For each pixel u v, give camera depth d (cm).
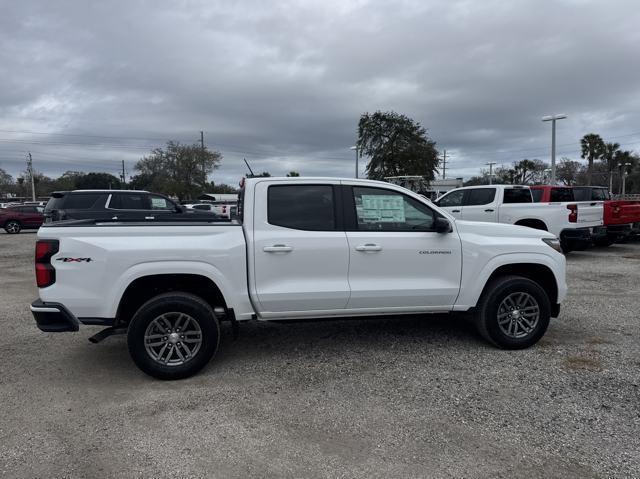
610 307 674
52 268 406
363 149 4475
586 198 1389
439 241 479
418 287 472
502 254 493
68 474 286
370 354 490
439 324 598
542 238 515
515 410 363
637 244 1502
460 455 304
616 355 479
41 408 373
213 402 382
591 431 332
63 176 9762
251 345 521
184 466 294
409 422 347
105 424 347
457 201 1344
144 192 1267
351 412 363
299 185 465
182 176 5825
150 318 415
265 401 383
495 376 428
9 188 10262
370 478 281
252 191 455
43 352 504
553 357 474
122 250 410
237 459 302
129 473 287
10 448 315
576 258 1180
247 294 440
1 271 1073
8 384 420
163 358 425
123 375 439
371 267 463
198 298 429
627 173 6116
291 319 457
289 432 334
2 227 2495
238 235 442
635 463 294
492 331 491
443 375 432
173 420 352
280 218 454
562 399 381
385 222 479
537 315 497
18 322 623
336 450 311
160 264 416
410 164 4275
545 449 310
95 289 407
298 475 285
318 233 455
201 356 427
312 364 464
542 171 6712
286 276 446
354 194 474
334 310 461
